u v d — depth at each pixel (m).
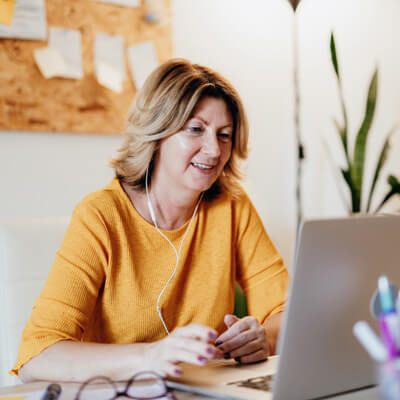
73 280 1.01
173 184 1.16
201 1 2.21
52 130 1.88
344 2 2.60
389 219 0.64
